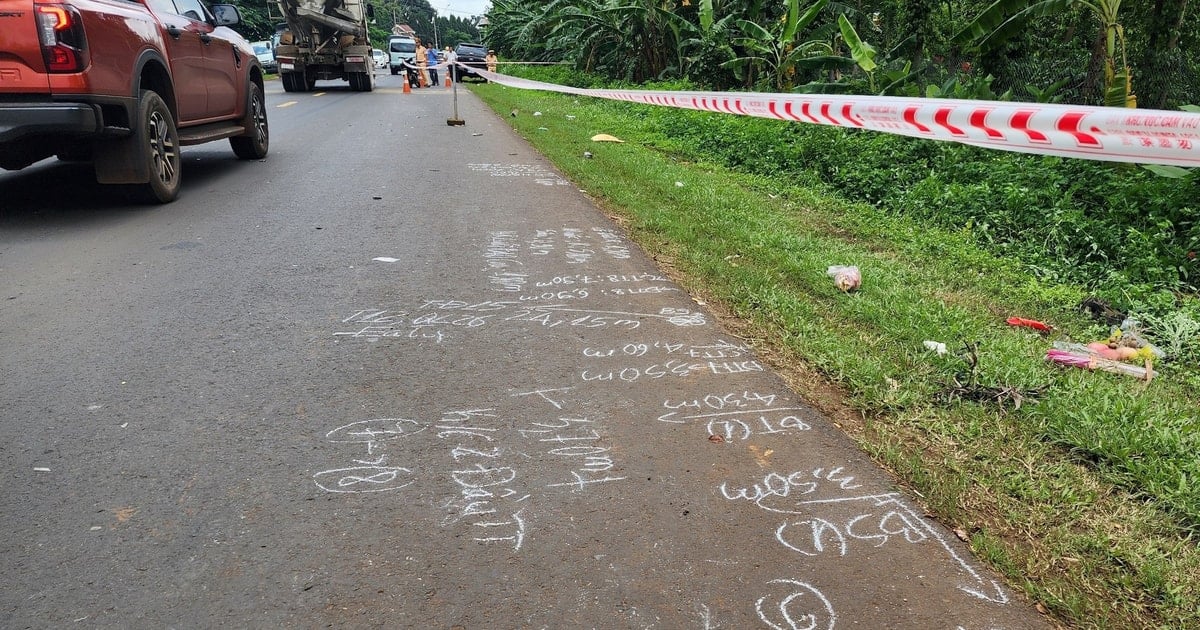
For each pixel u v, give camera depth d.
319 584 2.18
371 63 24.17
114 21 5.87
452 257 5.27
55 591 2.13
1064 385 3.38
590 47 23.08
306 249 5.38
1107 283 5.22
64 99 5.45
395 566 2.25
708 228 5.96
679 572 2.25
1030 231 6.16
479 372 3.49
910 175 8.09
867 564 2.30
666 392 3.34
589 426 3.04
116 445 2.84
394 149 10.38
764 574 2.25
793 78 15.53
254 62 9.16
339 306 4.28
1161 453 2.81
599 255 5.38
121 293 4.41
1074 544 2.36
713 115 12.37
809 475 2.74
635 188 7.53
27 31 5.29
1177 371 3.82
